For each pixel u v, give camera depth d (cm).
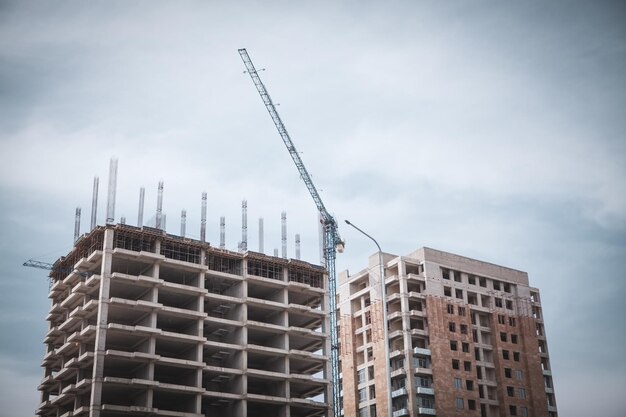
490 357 14450
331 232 16288
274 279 12962
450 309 14238
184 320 11706
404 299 13962
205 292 11812
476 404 13562
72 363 11119
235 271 13012
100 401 10212
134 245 11850
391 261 14600
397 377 13562
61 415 11588
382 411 13488
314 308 13925
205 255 12600
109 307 10988
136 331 10825
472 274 14988
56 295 12862
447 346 13812
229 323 12019
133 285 11319
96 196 12775
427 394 13188
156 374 11512
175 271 11988
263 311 12875
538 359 14825
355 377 14375
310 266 13688
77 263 11731
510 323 14962
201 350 11419
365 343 14462
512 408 13988
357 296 15025
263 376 11981
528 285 15775
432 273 14388
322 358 12850
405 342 13562
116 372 11212
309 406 12369
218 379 11956
